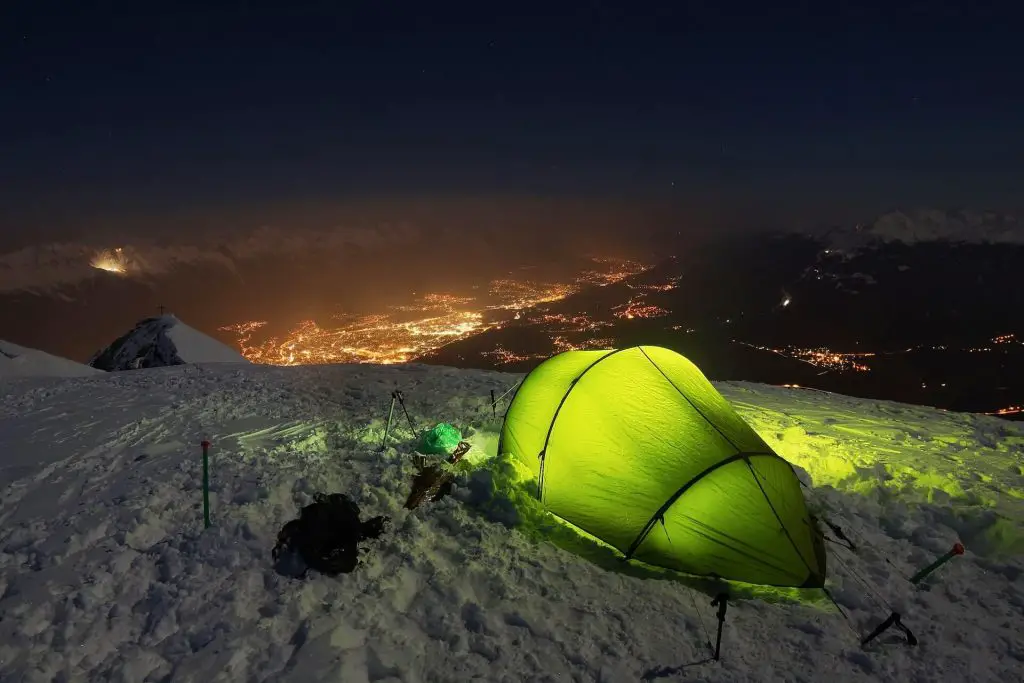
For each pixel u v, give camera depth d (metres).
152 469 7.94
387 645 4.64
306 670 4.24
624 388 6.89
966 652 4.81
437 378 13.60
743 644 4.88
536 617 5.06
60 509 6.83
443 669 4.50
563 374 7.52
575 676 4.49
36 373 16.67
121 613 4.98
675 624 5.10
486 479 6.90
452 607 5.16
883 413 11.67
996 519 6.61
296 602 5.02
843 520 6.64
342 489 7.11
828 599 5.47
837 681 4.46
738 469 5.95
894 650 4.82
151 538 6.10
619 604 5.33
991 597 5.57
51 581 5.30
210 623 4.81
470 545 6.03
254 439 9.18
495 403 10.70
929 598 5.49
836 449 9.20
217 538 5.87
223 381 13.71
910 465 8.62
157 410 11.13
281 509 6.52
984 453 9.30
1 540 6.12
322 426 9.78
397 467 7.60
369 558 5.66
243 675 4.30
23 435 9.77
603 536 6.21
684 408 6.65
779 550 5.65
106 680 4.27
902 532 6.57
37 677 4.22
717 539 5.79
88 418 10.71
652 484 6.15
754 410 11.53
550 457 6.82
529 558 5.91
